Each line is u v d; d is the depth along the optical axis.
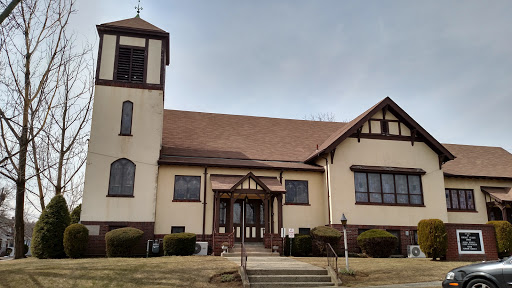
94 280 13.16
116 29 23.47
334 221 22.83
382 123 25.06
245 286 13.36
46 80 19.78
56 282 12.89
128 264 15.48
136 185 21.70
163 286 12.83
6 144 18.22
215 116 28.67
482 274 10.41
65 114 23.81
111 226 20.98
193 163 22.69
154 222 21.52
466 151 30.94
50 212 20.14
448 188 27.11
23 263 16.44
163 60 23.94
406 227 23.62
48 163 22.62
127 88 22.98
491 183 27.88
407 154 24.94
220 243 20.41
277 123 29.44
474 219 26.77
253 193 21.45
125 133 22.34
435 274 15.54
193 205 22.34
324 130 29.52
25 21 19.03
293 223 23.53
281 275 14.62
